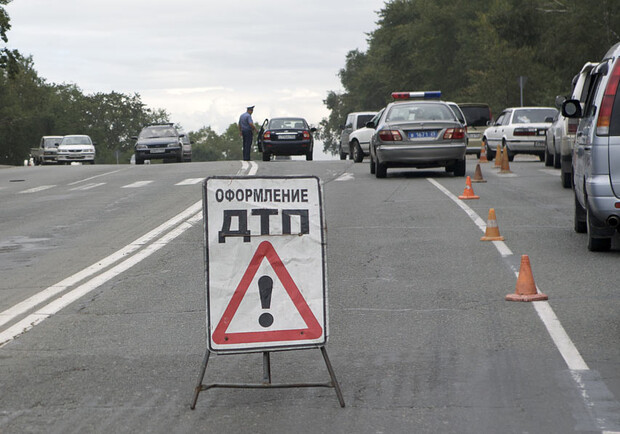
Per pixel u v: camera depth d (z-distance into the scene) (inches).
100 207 938.1
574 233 636.7
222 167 1488.7
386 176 1181.1
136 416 269.6
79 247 646.5
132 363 329.1
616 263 512.4
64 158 3011.8
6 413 274.2
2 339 370.9
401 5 4879.4
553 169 1290.6
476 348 339.0
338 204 865.5
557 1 2738.7
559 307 404.2
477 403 275.1
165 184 1194.0
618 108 516.4
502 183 1055.0
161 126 2226.9
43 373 317.7
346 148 2012.8
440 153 1113.4
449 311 402.3
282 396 286.8
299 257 283.6
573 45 2623.0
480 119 1937.7
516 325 372.8
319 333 283.4
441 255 555.2
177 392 293.0
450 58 4256.9
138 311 418.0
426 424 257.8
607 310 395.5
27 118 5506.9
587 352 329.7
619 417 260.4
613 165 515.5
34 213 918.4
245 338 281.1
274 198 283.3
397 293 444.8
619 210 513.7
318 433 252.4
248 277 281.7
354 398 283.3
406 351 337.4
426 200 874.1
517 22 2834.6
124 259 576.7
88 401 285.0
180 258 570.6
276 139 1913.1
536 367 312.2
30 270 555.8
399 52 4613.7
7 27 2463.1
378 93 5378.9
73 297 456.8
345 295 443.5
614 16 2573.8
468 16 4097.0
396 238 631.2
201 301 436.1
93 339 366.9
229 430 256.2
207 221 280.5
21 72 5841.5
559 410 267.3
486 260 533.0
